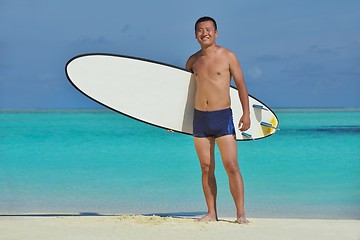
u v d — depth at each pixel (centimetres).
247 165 1645
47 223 693
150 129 2850
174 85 761
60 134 2628
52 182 1329
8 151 2020
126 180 1363
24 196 1130
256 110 816
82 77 765
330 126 3125
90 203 1050
